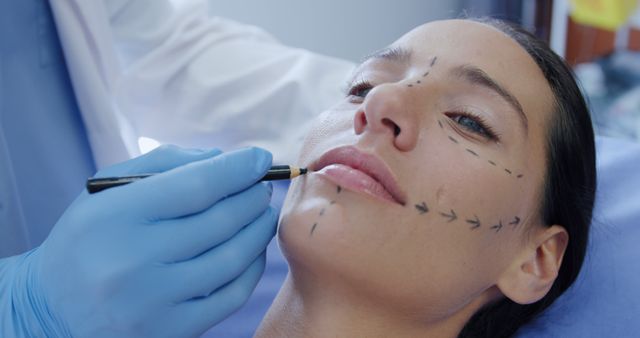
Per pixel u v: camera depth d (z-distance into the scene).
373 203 0.90
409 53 1.08
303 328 1.02
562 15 2.50
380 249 0.90
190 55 1.63
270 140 1.64
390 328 1.01
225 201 1.03
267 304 1.48
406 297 0.96
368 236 0.89
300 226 0.91
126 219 0.96
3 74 1.32
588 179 1.20
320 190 0.93
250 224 1.06
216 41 1.72
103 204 0.96
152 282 0.95
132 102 1.59
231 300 1.04
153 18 1.60
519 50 1.10
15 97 1.35
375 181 0.92
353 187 0.90
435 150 0.95
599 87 2.47
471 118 1.00
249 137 1.65
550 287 1.17
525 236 1.09
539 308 1.24
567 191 1.14
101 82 1.39
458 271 0.98
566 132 1.12
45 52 1.39
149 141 1.78
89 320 0.94
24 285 1.01
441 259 0.95
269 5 2.49
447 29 1.11
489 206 0.98
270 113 1.64
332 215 0.90
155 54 1.57
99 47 1.36
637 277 1.34
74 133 1.47
